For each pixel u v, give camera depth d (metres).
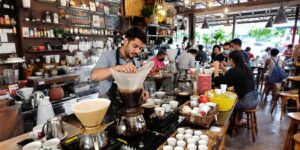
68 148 0.95
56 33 3.96
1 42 3.28
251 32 12.41
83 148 0.88
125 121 1.03
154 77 3.04
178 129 1.29
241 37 12.61
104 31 5.15
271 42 11.95
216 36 11.37
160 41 7.11
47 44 3.88
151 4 6.19
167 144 1.14
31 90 2.98
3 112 2.26
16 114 2.41
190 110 1.55
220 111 1.81
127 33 1.59
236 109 2.87
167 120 1.23
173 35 8.03
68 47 4.27
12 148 1.14
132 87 1.00
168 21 7.10
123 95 1.03
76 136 1.07
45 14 3.80
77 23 4.46
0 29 3.26
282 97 3.75
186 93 2.07
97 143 0.88
